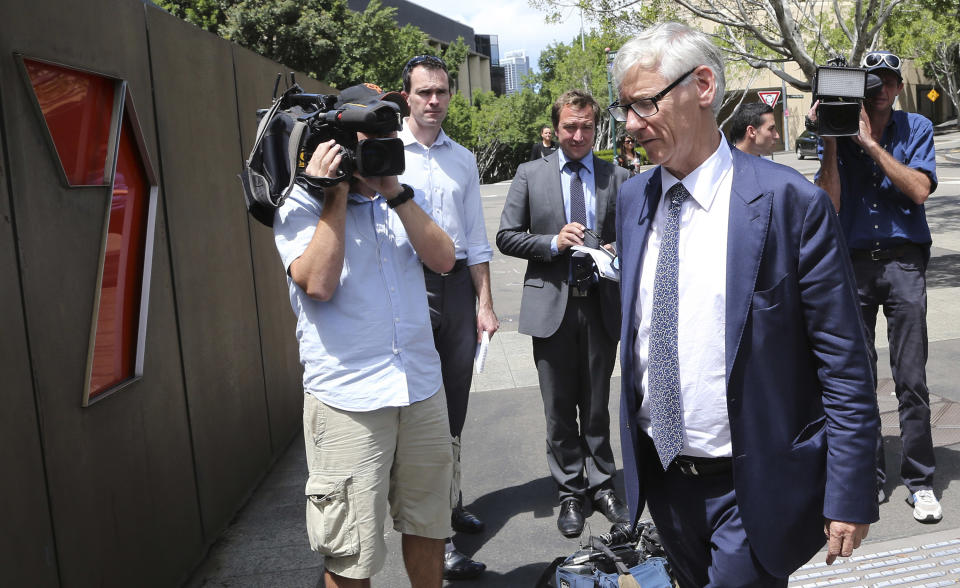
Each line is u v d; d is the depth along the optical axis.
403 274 2.50
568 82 47.91
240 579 3.38
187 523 3.41
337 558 2.39
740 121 3.99
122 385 2.83
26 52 2.37
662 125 1.85
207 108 4.02
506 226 3.88
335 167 2.16
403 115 2.40
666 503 2.13
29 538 2.24
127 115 3.01
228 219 4.21
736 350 1.83
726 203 1.89
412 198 2.40
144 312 2.99
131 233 3.01
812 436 1.90
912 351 3.62
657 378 1.98
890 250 3.63
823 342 1.82
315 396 2.40
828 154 3.49
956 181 20.41
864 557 3.29
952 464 4.12
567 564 2.87
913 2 13.87
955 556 3.25
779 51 9.00
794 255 1.82
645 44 1.86
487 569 3.45
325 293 2.26
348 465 2.38
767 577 1.93
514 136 54.94
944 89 52.75
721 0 9.73
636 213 2.12
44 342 2.38
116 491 2.77
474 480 4.42
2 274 2.19
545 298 3.76
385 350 2.39
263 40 27.62
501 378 6.28
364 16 31.34
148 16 3.33
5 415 2.16
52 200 2.47
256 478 4.45
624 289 2.12
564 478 3.84
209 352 3.78
